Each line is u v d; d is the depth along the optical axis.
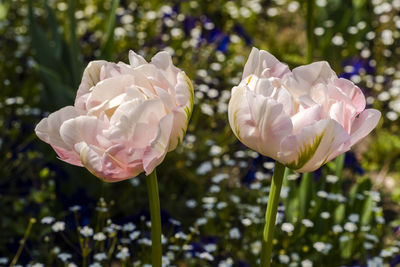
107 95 1.32
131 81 1.32
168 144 1.30
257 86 1.31
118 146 1.23
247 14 5.95
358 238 3.14
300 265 3.05
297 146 1.25
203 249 2.95
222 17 6.20
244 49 5.69
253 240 3.24
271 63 1.43
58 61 3.71
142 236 3.15
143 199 3.82
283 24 6.30
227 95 4.54
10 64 4.73
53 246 3.19
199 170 3.51
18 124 4.04
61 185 3.58
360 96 1.32
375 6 6.34
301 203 3.17
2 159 3.83
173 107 1.29
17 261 3.11
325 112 1.31
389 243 3.40
